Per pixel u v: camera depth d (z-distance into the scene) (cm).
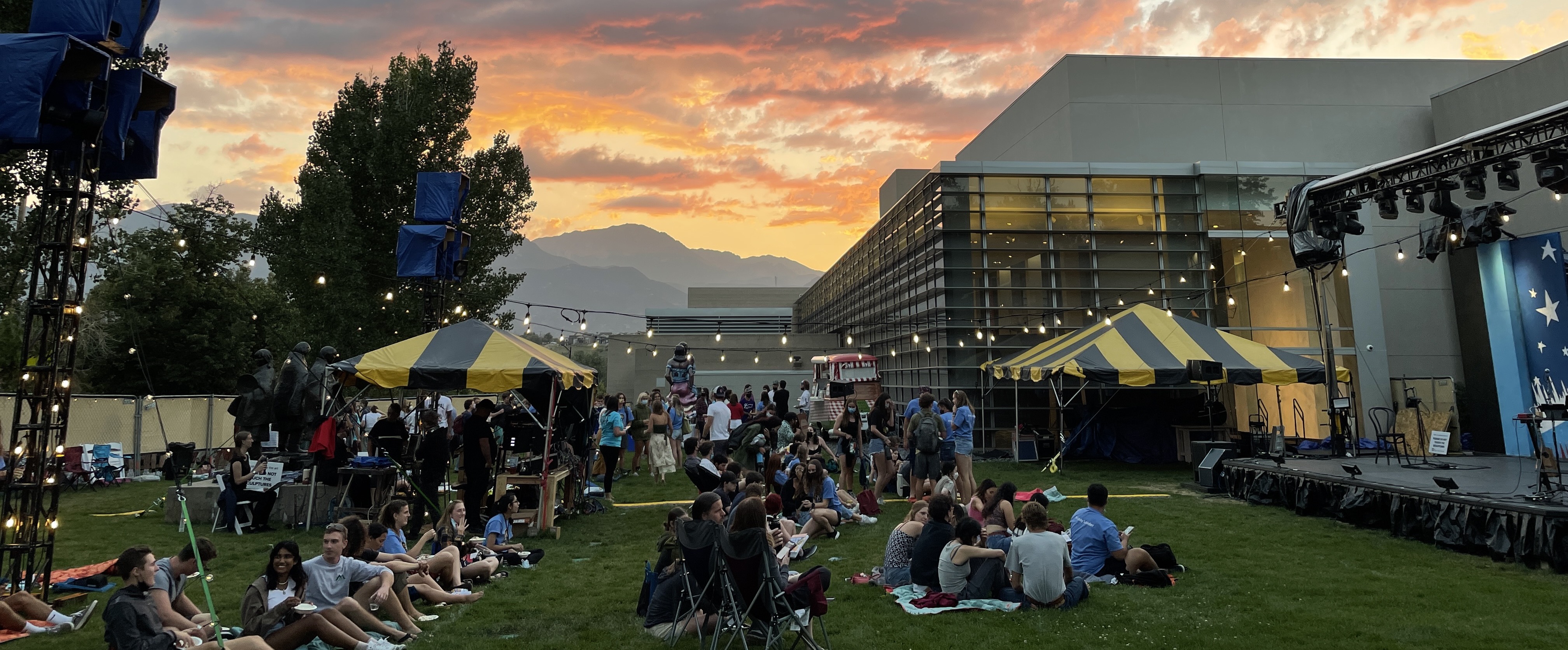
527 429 1170
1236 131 2270
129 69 718
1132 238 2009
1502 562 777
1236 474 1239
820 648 526
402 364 976
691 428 1784
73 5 653
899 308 2370
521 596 683
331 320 2188
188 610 542
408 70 2419
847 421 1305
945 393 1953
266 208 2389
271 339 2889
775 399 1861
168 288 2812
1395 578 716
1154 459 1766
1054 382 1669
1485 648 528
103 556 837
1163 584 693
